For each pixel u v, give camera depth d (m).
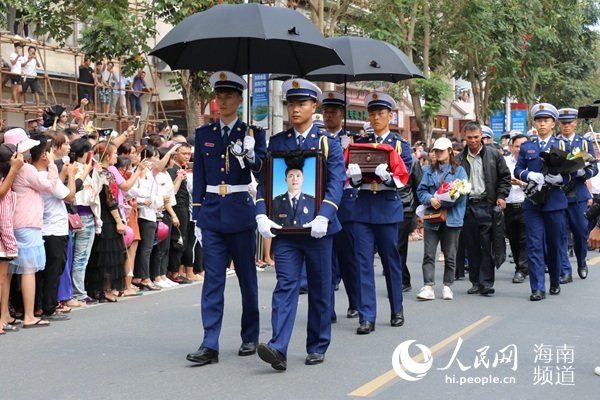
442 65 31.14
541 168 13.05
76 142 12.10
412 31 26.20
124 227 12.83
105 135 12.79
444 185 12.65
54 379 8.09
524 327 10.53
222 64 9.56
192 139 16.23
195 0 17.67
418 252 19.86
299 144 8.45
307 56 9.32
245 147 8.36
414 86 27.22
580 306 12.19
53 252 11.08
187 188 14.74
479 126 13.27
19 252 10.52
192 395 7.48
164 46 8.49
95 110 23.12
